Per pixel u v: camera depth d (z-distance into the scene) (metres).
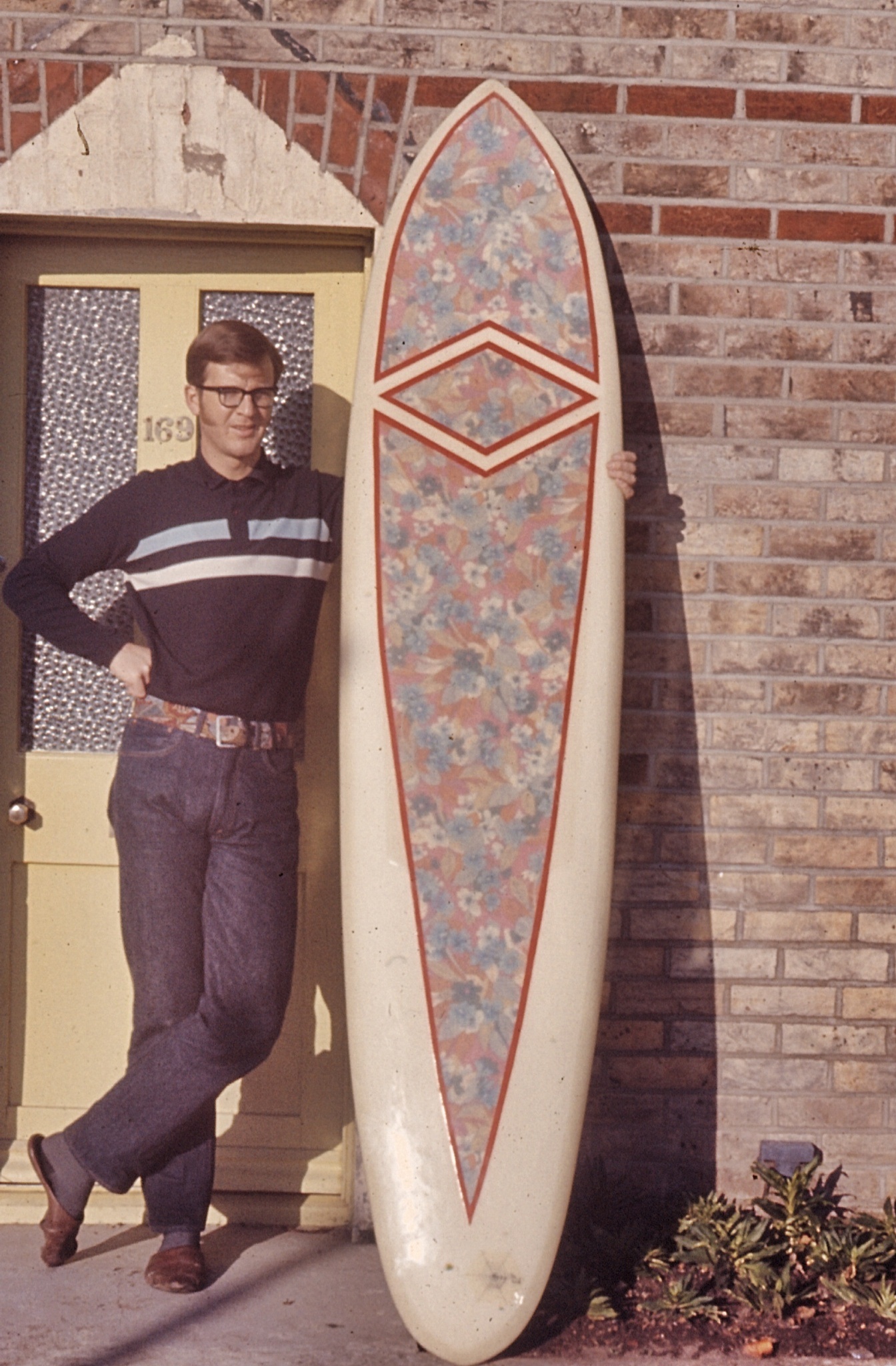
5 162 3.13
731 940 3.25
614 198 3.19
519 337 3.07
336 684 3.33
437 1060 2.87
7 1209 3.28
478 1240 2.76
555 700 2.99
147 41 3.12
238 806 2.90
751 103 3.19
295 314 3.34
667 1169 3.23
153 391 3.33
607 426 3.04
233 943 2.92
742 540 3.24
